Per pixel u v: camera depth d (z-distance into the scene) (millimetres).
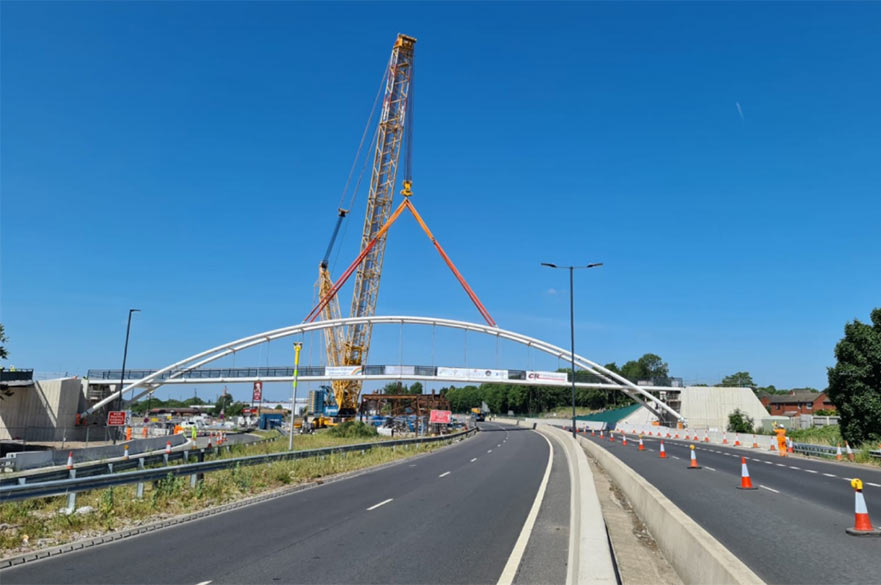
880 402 35562
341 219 107000
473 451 43969
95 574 9109
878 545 10023
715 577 6094
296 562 9711
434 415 68750
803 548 9766
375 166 97812
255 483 20578
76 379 66938
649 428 74938
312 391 110375
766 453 39688
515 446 50281
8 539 11211
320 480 23156
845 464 29594
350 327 97438
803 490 18188
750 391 81312
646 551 9945
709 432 56250
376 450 37750
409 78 99000
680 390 84625
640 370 150625
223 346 89000
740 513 13555
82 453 30516
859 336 37094
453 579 8586
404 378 83625
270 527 13094
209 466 19688
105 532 12539
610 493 18359
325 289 106562
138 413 148375
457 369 84688
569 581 7383
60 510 14406
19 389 63375
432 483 22188
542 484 21641
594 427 96750
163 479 17453
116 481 15352
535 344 90188
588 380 89750
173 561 9914
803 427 72500
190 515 14719
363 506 16234
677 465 28500
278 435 64000
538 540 11391
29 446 50094
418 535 11961
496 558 9891
